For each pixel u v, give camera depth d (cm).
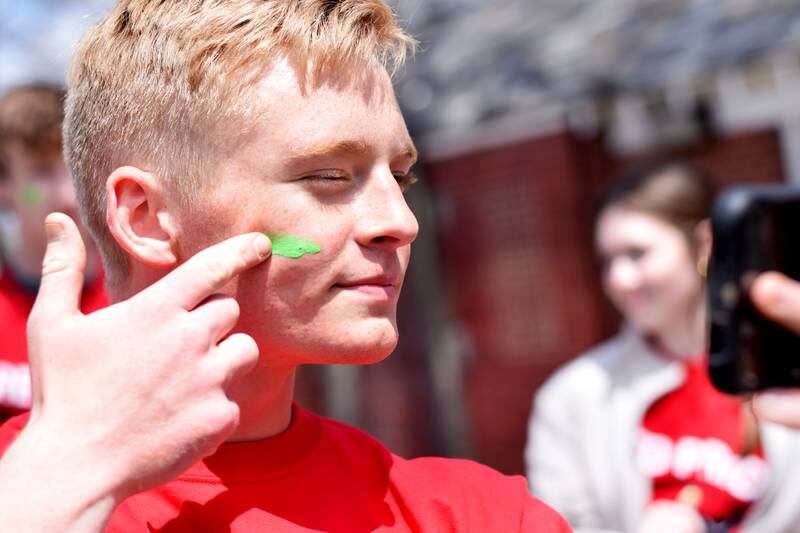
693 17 600
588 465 287
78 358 115
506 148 647
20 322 278
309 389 711
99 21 149
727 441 269
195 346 115
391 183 133
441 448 671
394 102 139
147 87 134
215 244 130
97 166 140
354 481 146
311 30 131
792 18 534
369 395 711
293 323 129
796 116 566
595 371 294
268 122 129
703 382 278
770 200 203
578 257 620
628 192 297
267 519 134
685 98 576
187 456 113
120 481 111
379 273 132
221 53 130
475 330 675
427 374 677
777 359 197
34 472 109
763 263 200
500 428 664
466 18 766
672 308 288
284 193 128
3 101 284
